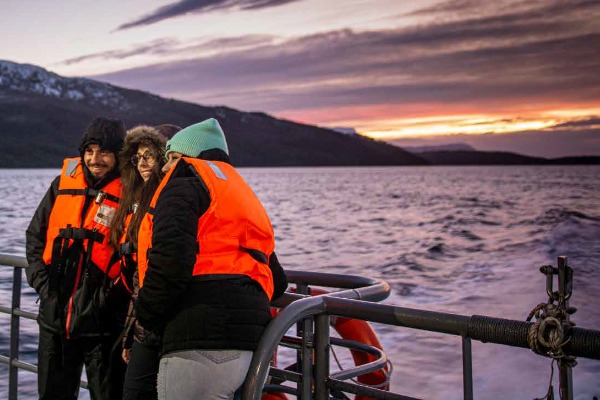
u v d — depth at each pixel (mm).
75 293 2818
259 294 2164
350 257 22062
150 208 2207
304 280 2988
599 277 12797
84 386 3070
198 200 2100
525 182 158125
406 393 5664
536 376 5879
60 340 2910
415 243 27234
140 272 2238
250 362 2123
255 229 2172
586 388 5426
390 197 82500
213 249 2102
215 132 2363
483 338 1854
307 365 2256
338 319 3320
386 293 2705
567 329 1695
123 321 2828
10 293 10594
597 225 30312
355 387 2139
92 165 2863
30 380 5793
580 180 176250
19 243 23469
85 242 2830
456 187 123938
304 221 42281
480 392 5613
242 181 2281
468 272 15945
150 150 2664
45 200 3000
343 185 135625
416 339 7383
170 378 2109
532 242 24562
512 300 10695
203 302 2066
